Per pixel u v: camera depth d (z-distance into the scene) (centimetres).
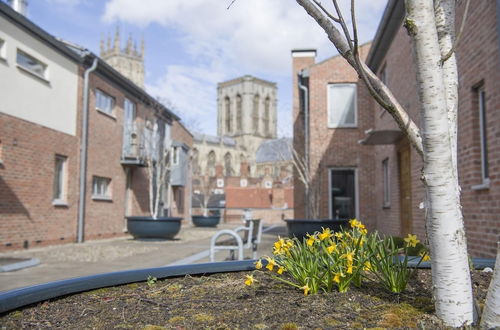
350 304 258
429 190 227
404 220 1157
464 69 675
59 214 1476
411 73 980
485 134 638
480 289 298
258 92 10519
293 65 1992
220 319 229
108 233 1820
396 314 237
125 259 1088
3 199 1207
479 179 640
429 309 247
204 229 2759
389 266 296
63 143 1503
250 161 9394
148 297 273
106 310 244
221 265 343
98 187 1783
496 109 569
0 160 1200
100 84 1758
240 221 4850
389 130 1010
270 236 2030
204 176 5578
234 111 10550
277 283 314
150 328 212
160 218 1681
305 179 1694
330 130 1669
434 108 221
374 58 1416
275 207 4847
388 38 1252
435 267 229
